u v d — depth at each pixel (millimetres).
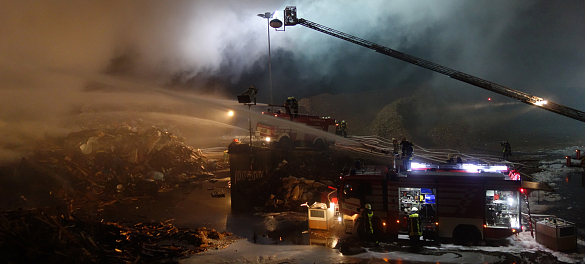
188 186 17656
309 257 7969
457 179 8758
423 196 9047
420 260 7602
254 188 14078
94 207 13781
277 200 12938
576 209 11266
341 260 7723
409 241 9094
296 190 12938
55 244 7102
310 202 12516
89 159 17453
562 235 7953
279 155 14812
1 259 6324
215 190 16609
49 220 7824
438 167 9836
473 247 8484
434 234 8938
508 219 8539
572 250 7977
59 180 15438
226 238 9781
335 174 14047
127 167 17719
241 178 14578
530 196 13008
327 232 9992
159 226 10820
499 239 8641
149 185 16828
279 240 9438
